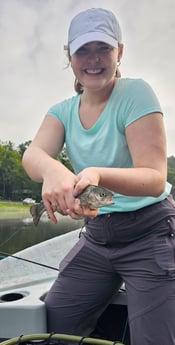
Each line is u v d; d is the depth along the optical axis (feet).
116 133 3.75
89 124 3.99
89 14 3.72
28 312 3.91
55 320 4.16
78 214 2.93
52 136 4.28
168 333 3.41
